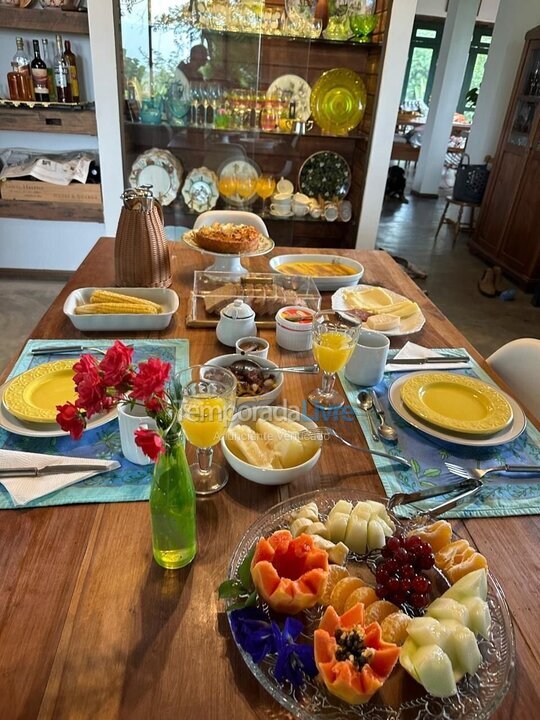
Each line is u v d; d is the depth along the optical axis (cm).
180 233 314
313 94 304
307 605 61
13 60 298
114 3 253
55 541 72
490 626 62
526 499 85
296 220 325
